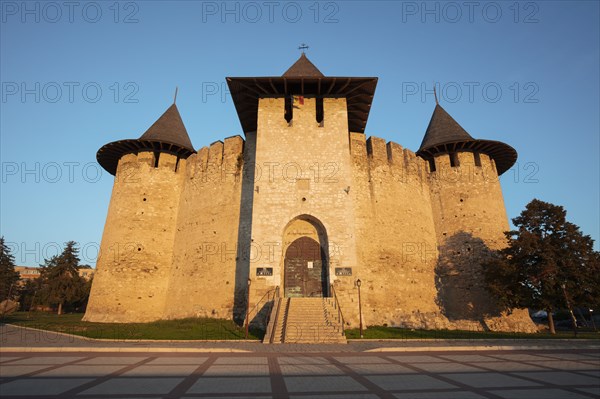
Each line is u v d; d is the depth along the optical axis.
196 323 19.05
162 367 8.42
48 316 30.53
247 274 20.95
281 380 7.04
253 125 25.38
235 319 20.12
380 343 13.61
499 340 14.95
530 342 14.27
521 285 18.84
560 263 18.11
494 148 25.75
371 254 21.70
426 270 23.47
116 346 12.10
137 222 24.81
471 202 24.44
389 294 21.33
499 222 24.28
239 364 8.92
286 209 19.19
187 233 24.41
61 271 39.19
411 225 23.78
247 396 5.82
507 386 6.59
